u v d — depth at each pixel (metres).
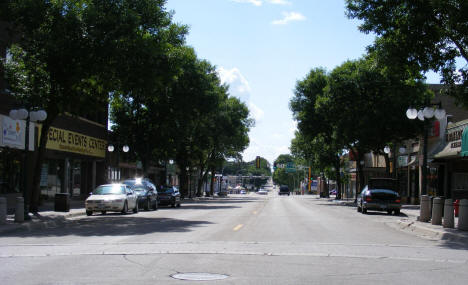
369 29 18.92
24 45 21.98
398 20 18.41
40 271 8.45
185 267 8.89
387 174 40.72
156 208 32.88
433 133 36.31
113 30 20.95
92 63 21.42
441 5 16.56
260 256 10.38
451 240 14.76
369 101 39.16
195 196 77.19
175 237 14.18
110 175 46.88
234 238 13.99
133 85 23.39
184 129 44.59
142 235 14.81
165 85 25.66
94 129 40.00
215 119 59.84
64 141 33.91
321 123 50.94
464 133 23.33
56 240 13.59
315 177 139.25
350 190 83.69
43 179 32.75
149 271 8.46
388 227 19.52
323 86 50.94
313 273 8.48
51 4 20.80
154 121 43.47
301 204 45.53
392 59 18.53
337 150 58.41
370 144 39.94
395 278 8.19
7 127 26.53
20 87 22.86
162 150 46.19
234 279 7.85
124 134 44.00
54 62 21.31
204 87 42.50
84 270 8.54
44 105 22.98
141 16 22.77
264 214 27.00
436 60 18.38
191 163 63.84
